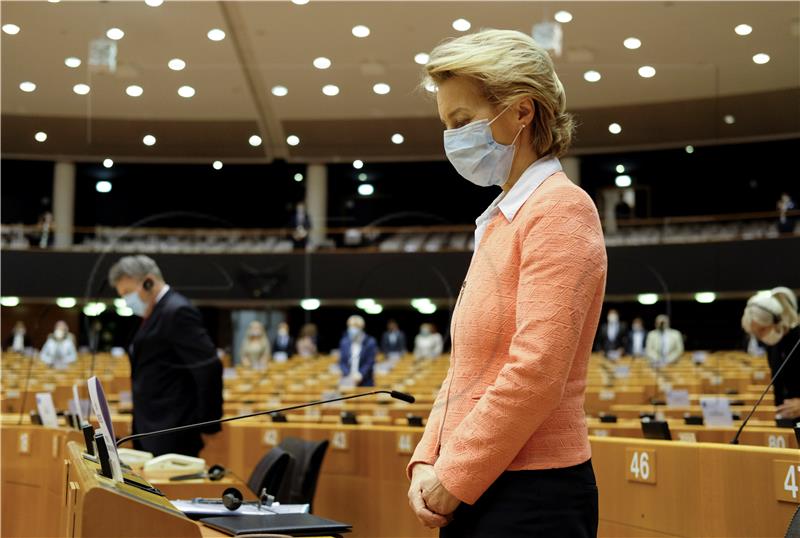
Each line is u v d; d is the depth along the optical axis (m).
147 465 3.25
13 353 15.50
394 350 15.25
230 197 15.52
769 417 4.77
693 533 2.68
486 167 1.53
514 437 1.33
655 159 16.83
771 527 2.43
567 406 1.41
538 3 10.81
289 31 11.60
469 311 1.48
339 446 4.31
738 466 2.54
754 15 10.89
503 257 1.47
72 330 15.85
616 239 15.76
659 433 3.41
